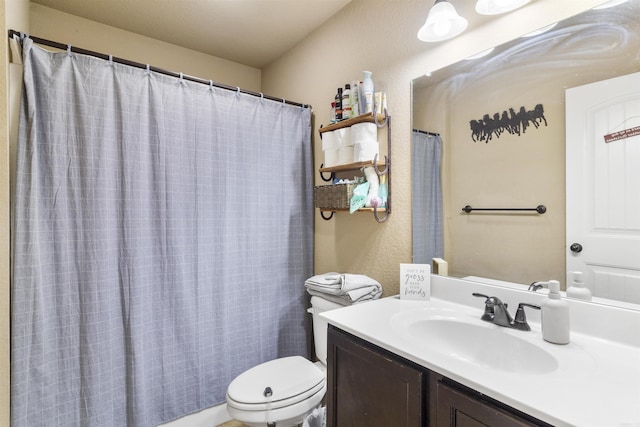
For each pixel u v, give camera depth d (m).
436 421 0.85
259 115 2.00
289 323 2.12
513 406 0.69
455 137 1.40
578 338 1.01
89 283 1.45
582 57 1.05
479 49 1.31
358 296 1.55
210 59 2.58
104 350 1.48
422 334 1.18
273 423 1.40
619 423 0.61
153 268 1.64
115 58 1.53
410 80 1.58
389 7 1.68
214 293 1.82
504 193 1.25
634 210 0.96
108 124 1.51
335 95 2.03
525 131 1.19
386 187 1.67
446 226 1.44
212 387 1.81
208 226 1.80
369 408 1.05
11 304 1.27
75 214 1.44
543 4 1.13
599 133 1.02
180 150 1.71
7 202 1.16
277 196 2.07
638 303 0.95
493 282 1.29
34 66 1.35
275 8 1.97
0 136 1.14
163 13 2.02
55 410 1.38
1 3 1.14
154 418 1.63
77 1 1.89
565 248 1.10
